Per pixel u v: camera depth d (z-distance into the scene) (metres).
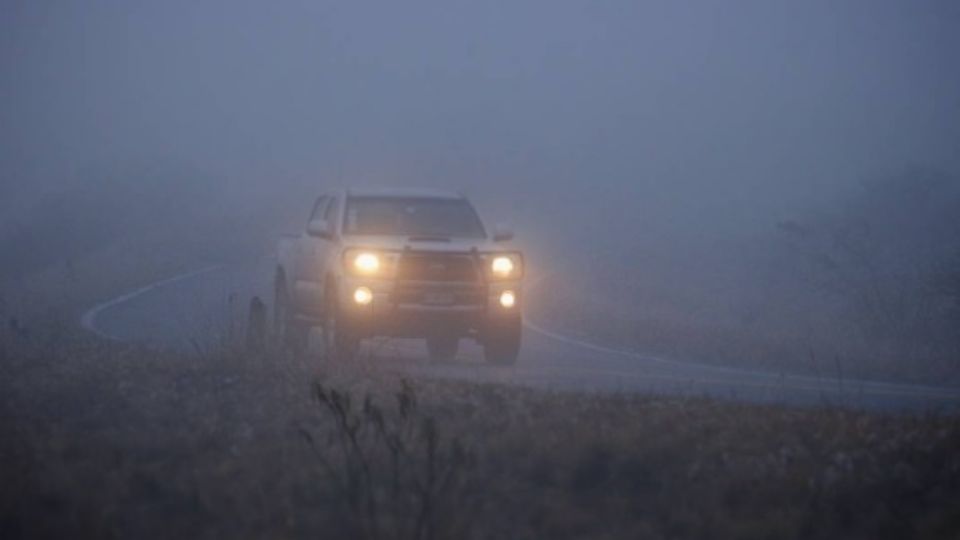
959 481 23.94
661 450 24.67
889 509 22.20
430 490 20.41
